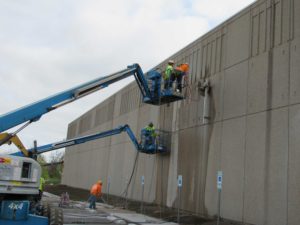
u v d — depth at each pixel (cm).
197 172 1980
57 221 1034
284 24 1516
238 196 1617
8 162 988
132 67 1691
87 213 1945
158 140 2397
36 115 1120
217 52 1964
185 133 2172
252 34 1698
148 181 2606
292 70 1434
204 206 1862
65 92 1227
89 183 4144
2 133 1076
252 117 1611
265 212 1453
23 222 996
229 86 1809
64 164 5588
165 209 2177
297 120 1372
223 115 1820
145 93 1934
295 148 1360
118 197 3114
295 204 1320
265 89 1560
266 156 1495
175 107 2350
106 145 3738
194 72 2162
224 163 1753
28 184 1019
